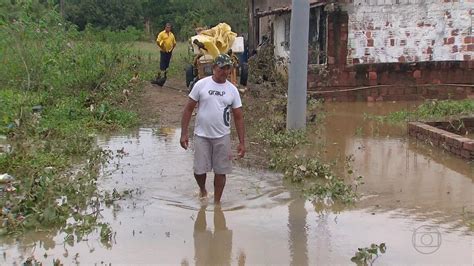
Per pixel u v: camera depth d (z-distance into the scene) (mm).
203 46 14875
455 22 16906
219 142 7258
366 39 16812
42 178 7375
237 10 39656
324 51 17078
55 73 14742
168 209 7094
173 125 12828
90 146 10016
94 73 15633
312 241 6055
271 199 7535
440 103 14328
